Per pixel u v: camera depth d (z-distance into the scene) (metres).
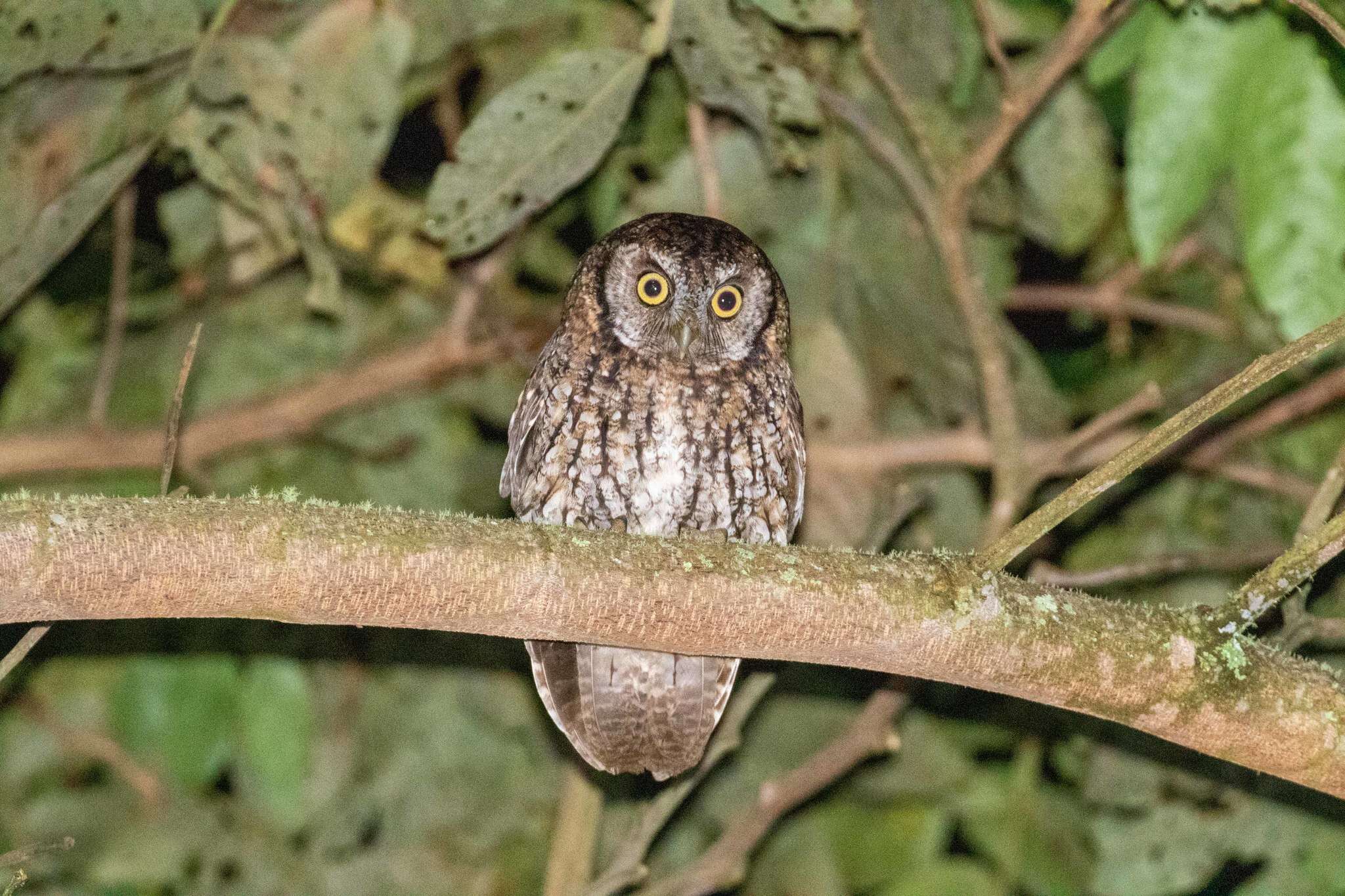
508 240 11.73
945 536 11.51
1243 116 8.44
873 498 11.30
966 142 10.56
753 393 9.96
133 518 5.95
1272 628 9.48
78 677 11.38
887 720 10.26
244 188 9.93
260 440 11.94
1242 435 11.54
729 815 11.48
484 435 12.65
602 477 9.91
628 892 11.26
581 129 8.80
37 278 9.66
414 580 6.20
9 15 8.13
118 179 9.02
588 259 10.28
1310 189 8.44
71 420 11.91
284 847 11.12
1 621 6.03
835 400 11.01
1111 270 12.56
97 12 8.27
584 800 10.65
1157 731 6.63
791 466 10.25
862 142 10.77
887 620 6.41
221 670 10.62
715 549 6.46
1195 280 12.44
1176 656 6.46
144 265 12.32
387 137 9.48
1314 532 6.67
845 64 10.45
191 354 6.06
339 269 11.84
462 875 11.33
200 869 11.00
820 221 10.88
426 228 9.06
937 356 11.23
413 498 11.88
